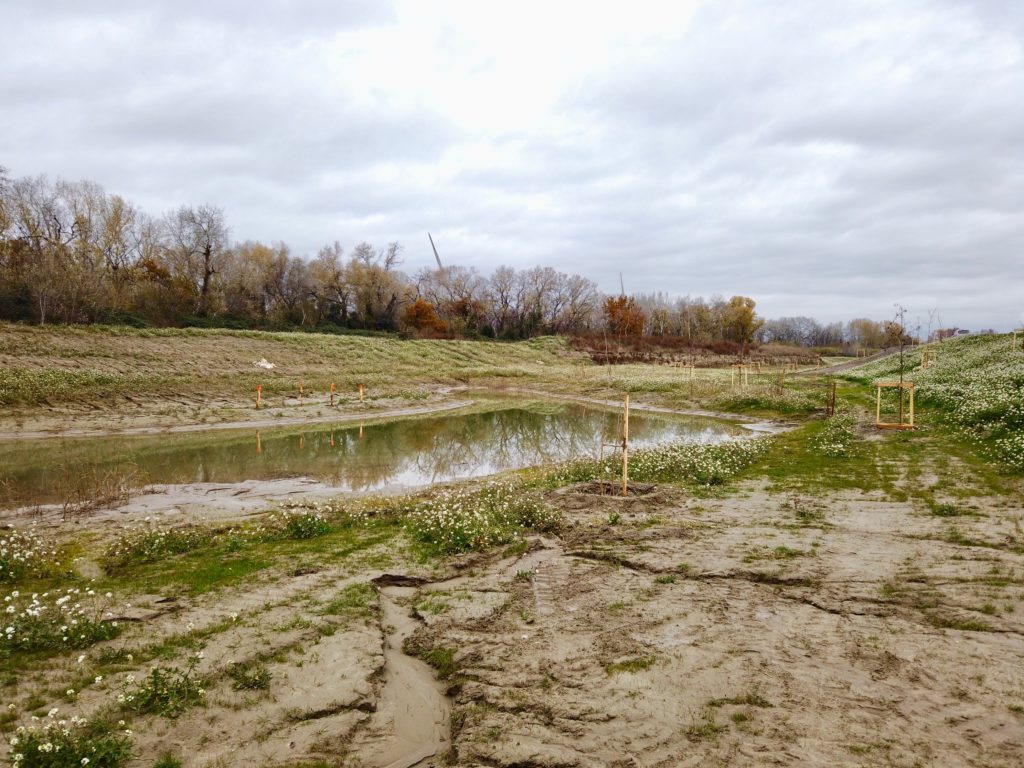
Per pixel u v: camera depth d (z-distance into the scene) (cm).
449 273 9375
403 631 722
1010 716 482
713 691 548
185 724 520
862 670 570
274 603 775
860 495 1269
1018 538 912
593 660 617
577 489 1376
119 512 1278
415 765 486
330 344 4938
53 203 5078
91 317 4250
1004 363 2630
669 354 7469
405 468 1820
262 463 1855
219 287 6406
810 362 7456
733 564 870
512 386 4716
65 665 614
